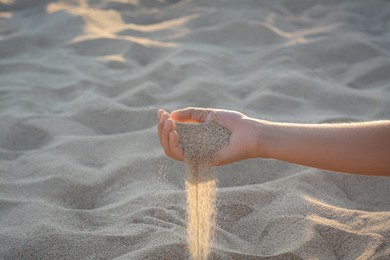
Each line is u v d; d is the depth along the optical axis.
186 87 1.47
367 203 1.02
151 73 1.57
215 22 2.03
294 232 0.87
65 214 0.94
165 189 1.03
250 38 1.89
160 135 0.83
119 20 2.12
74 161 1.13
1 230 0.89
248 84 1.50
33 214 0.93
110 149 1.19
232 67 1.66
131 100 1.42
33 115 1.31
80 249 0.85
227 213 0.94
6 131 1.25
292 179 1.03
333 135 0.80
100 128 1.30
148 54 1.76
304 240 0.84
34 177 1.07
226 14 2.09
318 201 0.96
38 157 1.14
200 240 0.85
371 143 0.78
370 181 1.06
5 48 1.81
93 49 1.80
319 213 0.92
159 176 1.08
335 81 1.54
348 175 1.07
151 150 1.17
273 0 2.30
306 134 0.81
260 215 0.93
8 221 0.92
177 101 1.41
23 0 2.32
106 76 1.58
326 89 1.46
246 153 0.83
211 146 0.83
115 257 0.84
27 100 1.40
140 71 1.61
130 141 1.21
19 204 0.96
